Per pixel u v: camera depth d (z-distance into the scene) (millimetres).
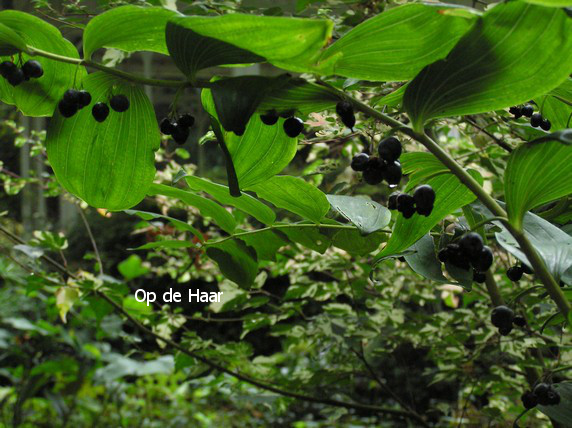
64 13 637
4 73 330
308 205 458
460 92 303
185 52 306
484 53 289
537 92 299
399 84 547
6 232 816
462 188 385
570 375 741
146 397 2102
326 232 506
